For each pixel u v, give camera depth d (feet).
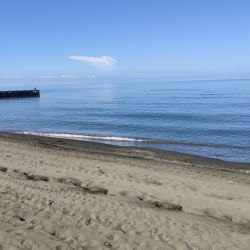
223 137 111.75
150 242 24.39
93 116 178.40
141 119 162.30
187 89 518.37
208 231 27.45
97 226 26.35
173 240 25.07
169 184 43.65
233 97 310.04
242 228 29.43
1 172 42.65
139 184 42.29
